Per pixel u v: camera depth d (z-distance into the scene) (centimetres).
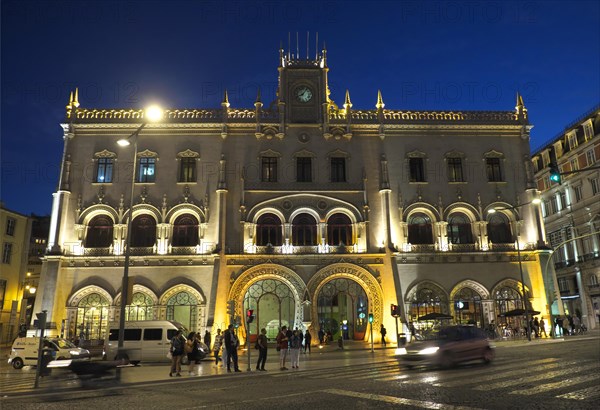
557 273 6228
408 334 4022
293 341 2402
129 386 1845
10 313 5416
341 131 4547
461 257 4328
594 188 5603
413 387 1529
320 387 1608
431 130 4625
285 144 4506
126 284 2562
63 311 4016
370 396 1381
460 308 4247
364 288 4225
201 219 4272
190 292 4112
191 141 4466
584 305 5700
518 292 4309
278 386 1686
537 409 1134
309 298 4112
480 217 4422
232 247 4219
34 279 7162
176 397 1499
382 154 4534
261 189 4366
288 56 4734
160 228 4225
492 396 1319
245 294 4181
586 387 1405
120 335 2475
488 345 2231
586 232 5753
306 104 4609
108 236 4241
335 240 4356
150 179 4372
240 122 4503
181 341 2236
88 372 2058
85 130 4441
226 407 1283
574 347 2847
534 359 2242
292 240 4312
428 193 4478
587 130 5712
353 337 4200
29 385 1956
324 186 4422
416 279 4256
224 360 2516
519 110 4731
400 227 4381
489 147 4638
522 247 4406
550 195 6494
